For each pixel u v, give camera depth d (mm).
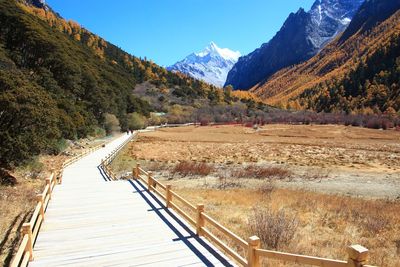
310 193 17969
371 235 10352
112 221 8898
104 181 15766
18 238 8602
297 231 10438
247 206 13781
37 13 159750
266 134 70688
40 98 17953
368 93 138125
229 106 129500
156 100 120688
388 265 7879
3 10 57406
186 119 99562
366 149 46094
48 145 19094
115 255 6715
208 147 46562
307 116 109250
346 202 15445
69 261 6434
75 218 9172
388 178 24719
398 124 87938
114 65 144000
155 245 7219
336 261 4082
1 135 15281
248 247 5543
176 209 9539
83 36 170875
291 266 7164
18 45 54625
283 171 25422
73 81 50469
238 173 24406
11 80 17109
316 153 40938
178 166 25984
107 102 60125
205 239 7551
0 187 13320
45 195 10180
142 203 10766
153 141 53031
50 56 50781
